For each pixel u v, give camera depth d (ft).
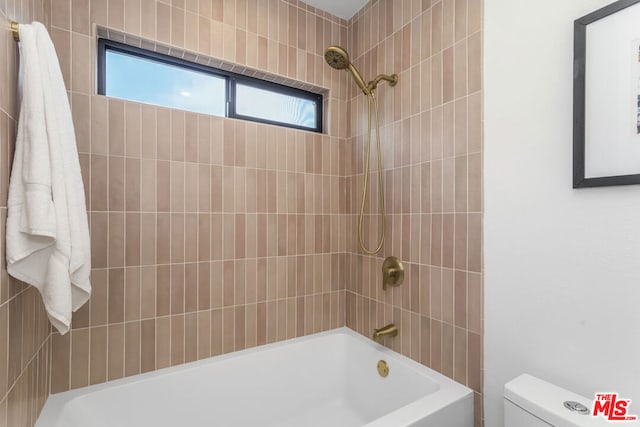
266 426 5.33
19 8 3.00
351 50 6.40
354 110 6.32
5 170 2.66
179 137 4.87
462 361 4.37
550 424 2.99
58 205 2.86
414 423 3.62
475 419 4.21
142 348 4.65
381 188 5.58
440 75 4.64
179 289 4.89
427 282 4.84
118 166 4.45
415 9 5.04
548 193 3.52
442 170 4.61
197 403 4.83
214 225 5.15
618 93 2.99
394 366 5.10
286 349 5.60
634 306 2.92
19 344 2.96
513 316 3.83
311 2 6.02
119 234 4.48
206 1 5.10
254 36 5.52
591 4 3.19
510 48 3.85
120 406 4.33
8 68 2.72
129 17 4.53
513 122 3.83
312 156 6.10
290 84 6.12
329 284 6.31
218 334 5.22
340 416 5.67
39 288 2.90
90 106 4.29
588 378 3.21
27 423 3.22
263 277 5.61
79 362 4.28
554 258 3.47
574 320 3.32
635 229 2.92
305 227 6.03
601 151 3.09
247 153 5.44
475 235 4.21
